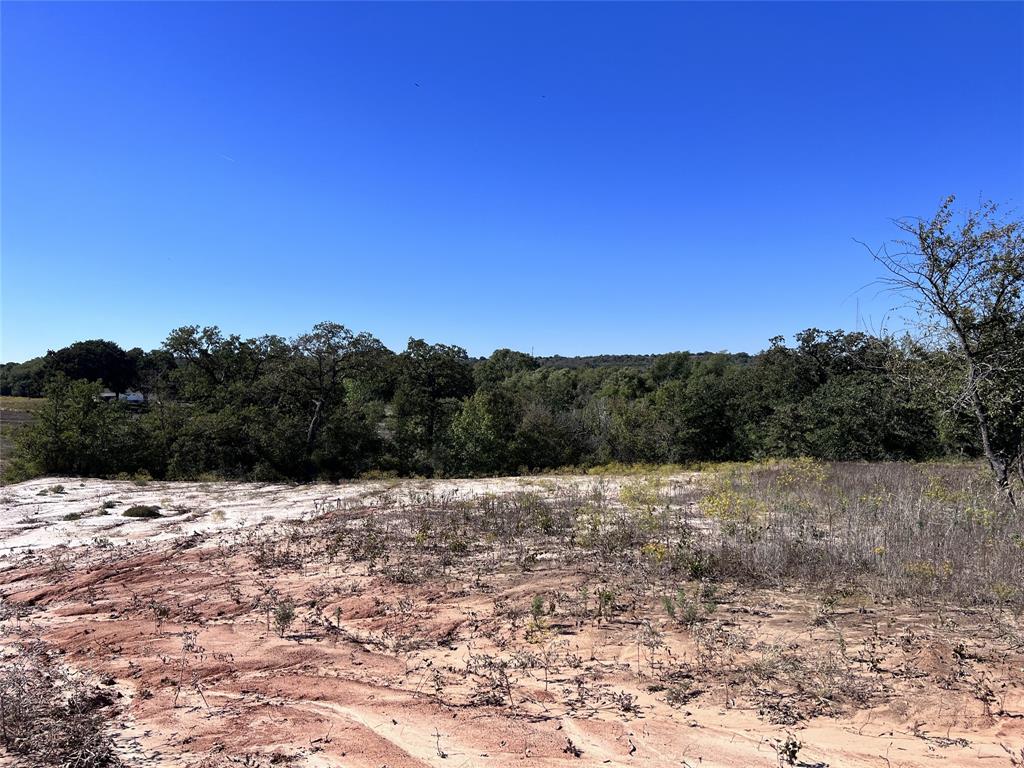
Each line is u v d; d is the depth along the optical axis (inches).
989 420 388.8
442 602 256.8
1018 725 136.8
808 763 127.5
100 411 1152.2
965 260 342.3
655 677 175.9
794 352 1451.8
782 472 576.1
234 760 140.1
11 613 280.1
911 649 178.5
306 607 264.7
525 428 1486.2
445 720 157.0
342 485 805.2
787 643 189.9
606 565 292.4
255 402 1382.9
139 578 330.0
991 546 269.6
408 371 1603.1
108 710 171.3
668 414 1517.0
